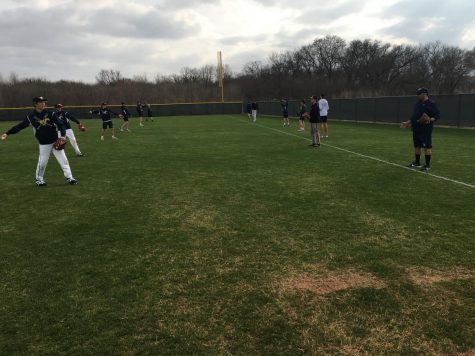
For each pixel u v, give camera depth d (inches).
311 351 122.1
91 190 339.9
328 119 1359.5
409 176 369.1
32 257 196.7
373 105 1125.1
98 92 2474.2
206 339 128.7
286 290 159.2
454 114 862.5
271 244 207.3
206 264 184.7
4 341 129.6
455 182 341.4
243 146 628.7
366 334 129.9
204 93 2593.5
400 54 3457.2
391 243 204.8
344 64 3688.5
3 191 340.5
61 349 125.0
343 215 253.4
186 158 513.3
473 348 122.3
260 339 128.3
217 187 342.0
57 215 266.8
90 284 167.3
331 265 180.7
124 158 521.3
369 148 572.4
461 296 151.8
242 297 154.5
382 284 162.4
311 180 359.9
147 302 151.9
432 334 129.1
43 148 354.0
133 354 121.8
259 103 1995.6
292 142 673.6
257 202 289.4
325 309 144.9
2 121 1787.6
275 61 3732.8
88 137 832.3
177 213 265.7
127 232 230.1
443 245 201.2
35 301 154.3
